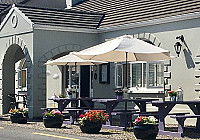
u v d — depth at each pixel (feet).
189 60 55.16
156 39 59.57
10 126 52.85
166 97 57.82
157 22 59.16
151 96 60.49
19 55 78.64
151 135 41.32
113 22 66.90
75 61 57.11
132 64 63.67
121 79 65.16
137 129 41.47
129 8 67.62
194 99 54.39
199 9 54.49
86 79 72.43
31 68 64.75
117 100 49.47
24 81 90.58
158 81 59.77
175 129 50.83
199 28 54.13
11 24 69.82
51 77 79.77
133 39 49.39
